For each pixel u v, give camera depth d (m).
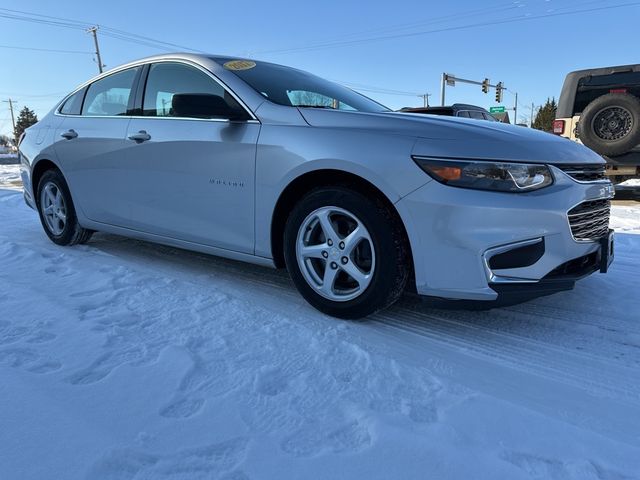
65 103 4.62
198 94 3.24
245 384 2.09
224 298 3.16
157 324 2.71
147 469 1.57
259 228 3.07
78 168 4.18
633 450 1.73
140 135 3.62
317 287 2.91
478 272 2.46
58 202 4.55
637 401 2.11
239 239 3.20
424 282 2.57
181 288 3.35
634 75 7.99
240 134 3.08
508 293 2.48
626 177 8.33
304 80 3.68
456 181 2.46
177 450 1.66
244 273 3.81
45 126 4.64
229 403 1.94
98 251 4.39
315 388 2.08
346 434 1.78
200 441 1.71
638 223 6.35
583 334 2.81
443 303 2.59
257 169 3.00
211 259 4.21
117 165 3.84
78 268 3.76
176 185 3.45
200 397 1.98
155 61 3.78
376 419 1.84
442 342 2.66
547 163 2.54
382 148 2.61
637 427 1.92
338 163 2.68
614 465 1.65
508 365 2.42
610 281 3.79
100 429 1.75
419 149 2.54
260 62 3.69
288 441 1.72
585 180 2.72
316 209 2.82
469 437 1.77
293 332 2.66
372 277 2.68
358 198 2.67
